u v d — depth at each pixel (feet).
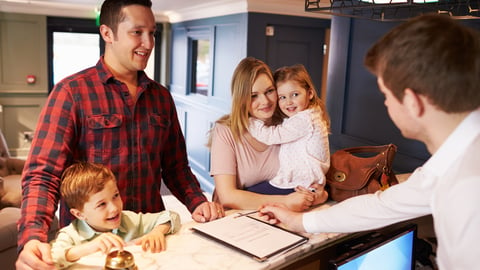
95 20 21.43
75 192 4.12
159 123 5.32
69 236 4.16
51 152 4.48
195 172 19.86
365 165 5.50
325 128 5.47
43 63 20.81
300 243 4.14
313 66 16.40
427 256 5.98
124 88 5.00
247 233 4.30
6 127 20.74
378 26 8.57
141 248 3.98
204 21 18.17
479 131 2.70
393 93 2.86
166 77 23.06
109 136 4.90
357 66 9.30
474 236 2.49
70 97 4.70
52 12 20.35
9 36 20.10
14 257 8.30
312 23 15.76
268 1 14.48
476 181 2.53
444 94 2.61
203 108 18.49
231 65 16.03
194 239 4.23
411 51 2.64
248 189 5.57
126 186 5.08
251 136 5.47
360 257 4.15
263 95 5.28
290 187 5.46
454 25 2.65
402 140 8.21
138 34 4.76
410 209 3.39
